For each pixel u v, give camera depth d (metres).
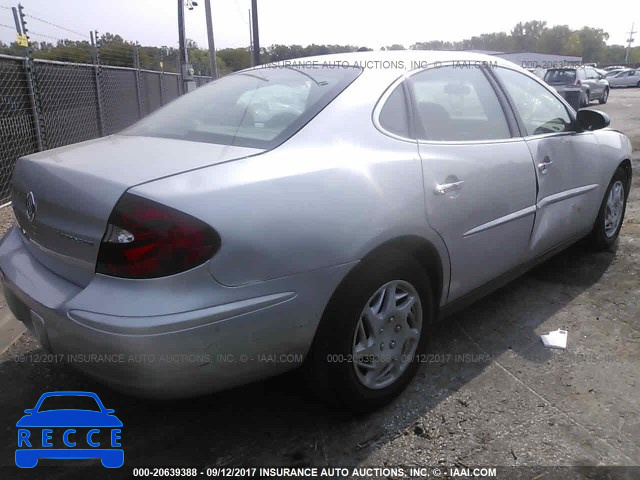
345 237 2.16
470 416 2.51
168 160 2.12
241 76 3.13
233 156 2.14
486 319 3.46
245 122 2.51
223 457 2.29
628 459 2.23
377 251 2.30
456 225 2.69
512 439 2.35
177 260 1.83
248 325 1.97
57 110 7.75
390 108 2.60
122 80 10.66
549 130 3.61
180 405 2.63
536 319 3.45
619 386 2.72
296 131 2.32
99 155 2.30
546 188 3.40
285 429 2.45
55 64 7.65
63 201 2.05
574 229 3.88
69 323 1.93
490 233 2.94
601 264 4.32
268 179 2.05
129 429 2.47
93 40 9.21
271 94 2.69
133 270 1.84
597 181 4.02
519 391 2.69
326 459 2.26
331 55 3.16
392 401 2.61
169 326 1.81
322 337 2.22
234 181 1.98
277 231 2.00
